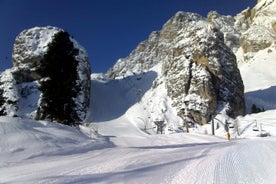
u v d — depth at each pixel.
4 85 99.12
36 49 110.62
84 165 10.77
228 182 6.93
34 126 21.92
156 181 7.27
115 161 11.43
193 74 101.62
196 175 7.88
